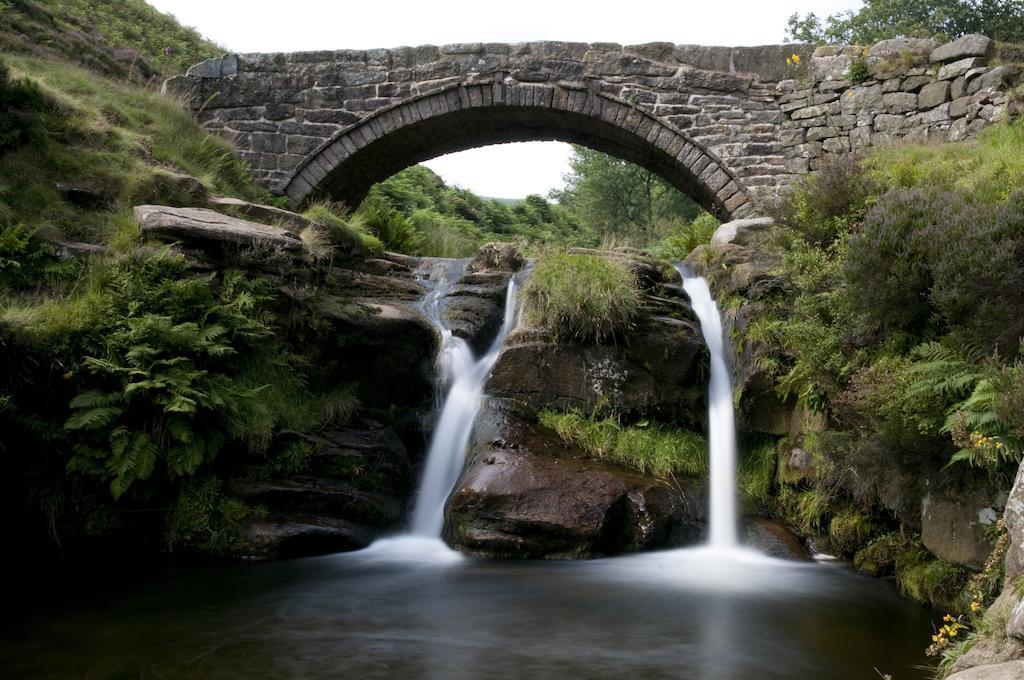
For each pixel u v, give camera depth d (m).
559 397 7.75
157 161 10.85
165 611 4.98
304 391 7.64
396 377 8.12
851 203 7.59
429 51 15.26
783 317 7.63
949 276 5.02
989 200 6.13
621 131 15.24
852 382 5.84
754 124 14.50
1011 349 4.67
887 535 6.00
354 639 4.47
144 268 7.10
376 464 7.25
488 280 9.39
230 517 6.53
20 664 4.04
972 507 4.66
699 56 14.73
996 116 11.99
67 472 6.24
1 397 5.90
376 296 9.11
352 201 17.61
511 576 5.81
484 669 4.02
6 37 14.02
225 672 3.95
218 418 6.74
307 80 15.59
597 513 6.38
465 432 7.73
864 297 5.67
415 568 6.07
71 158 9.11
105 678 3.85
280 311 7.73
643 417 7.70
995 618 3.44
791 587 5.58
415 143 16.70
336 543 6.61
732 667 4.08
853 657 4.23
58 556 6.36
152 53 20.66
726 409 7.83
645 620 4.84
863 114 13.69
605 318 7.77
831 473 6.29
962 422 4.36
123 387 6.46
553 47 14.98
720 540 6.79
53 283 7.27
